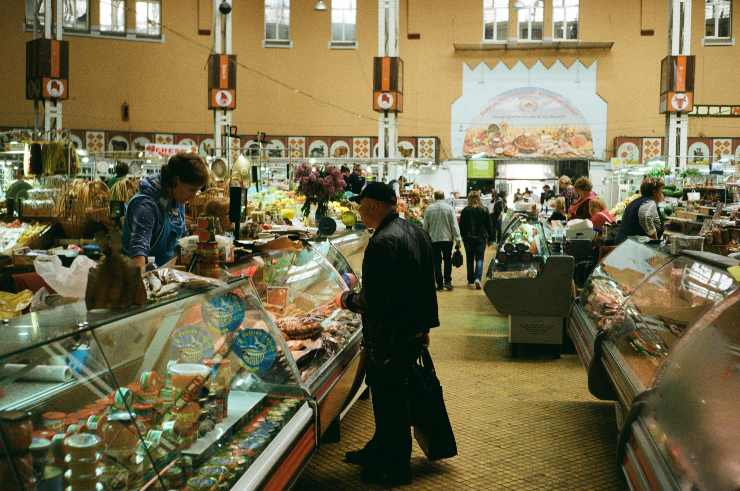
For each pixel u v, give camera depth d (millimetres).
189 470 2203
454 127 27109
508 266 6531
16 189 7473
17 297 3008
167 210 3672
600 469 3682
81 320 2031
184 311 2434
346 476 3602
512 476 3598
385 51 19641
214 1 20375
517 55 26812
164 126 25578
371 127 26828
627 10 26406
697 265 3330
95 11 24953
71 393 1857
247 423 2596
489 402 4855
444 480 3555
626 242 4992
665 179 15375
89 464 1871
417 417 3586
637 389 2947
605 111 26625
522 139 26828
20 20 24188
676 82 19547
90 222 6105
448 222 10273
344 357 3664
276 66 26688
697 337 2508
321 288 4398
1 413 1632
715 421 2088
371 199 3533
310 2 26609
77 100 24875
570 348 6340
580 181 8594
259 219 5773
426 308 3572
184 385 2328
